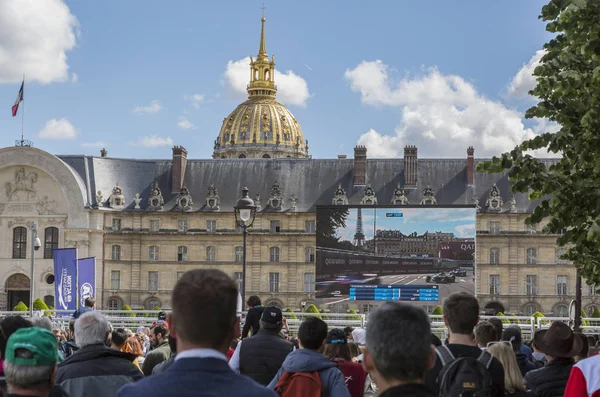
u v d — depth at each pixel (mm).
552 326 13898
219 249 124000
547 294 118625
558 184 21438
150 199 124938
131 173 127875
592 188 21031
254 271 123312
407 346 8492
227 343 8367
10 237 120438
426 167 126562
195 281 8211
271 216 124125
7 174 120875
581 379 11680
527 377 13961
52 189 120812
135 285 123062
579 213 21078
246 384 8016
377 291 77938
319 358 13797
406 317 8641
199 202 125875
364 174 127000
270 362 15500
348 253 77688
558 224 21156
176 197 125812
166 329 20906
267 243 123500
